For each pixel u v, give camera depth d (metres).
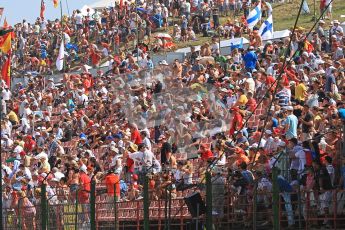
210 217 30.19
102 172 42.97
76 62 71.19
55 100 61.06
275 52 51.62
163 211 34.97
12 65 74.62
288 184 30.81
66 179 41.69
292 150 32.47
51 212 35.12
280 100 43.38
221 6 71.69
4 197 42.28
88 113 55.66
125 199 36.72
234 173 32.69
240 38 61.25
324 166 30.97
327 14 65.12
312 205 30.27
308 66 45.84
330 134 33.75
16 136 55.50
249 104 44.66
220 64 53.53
